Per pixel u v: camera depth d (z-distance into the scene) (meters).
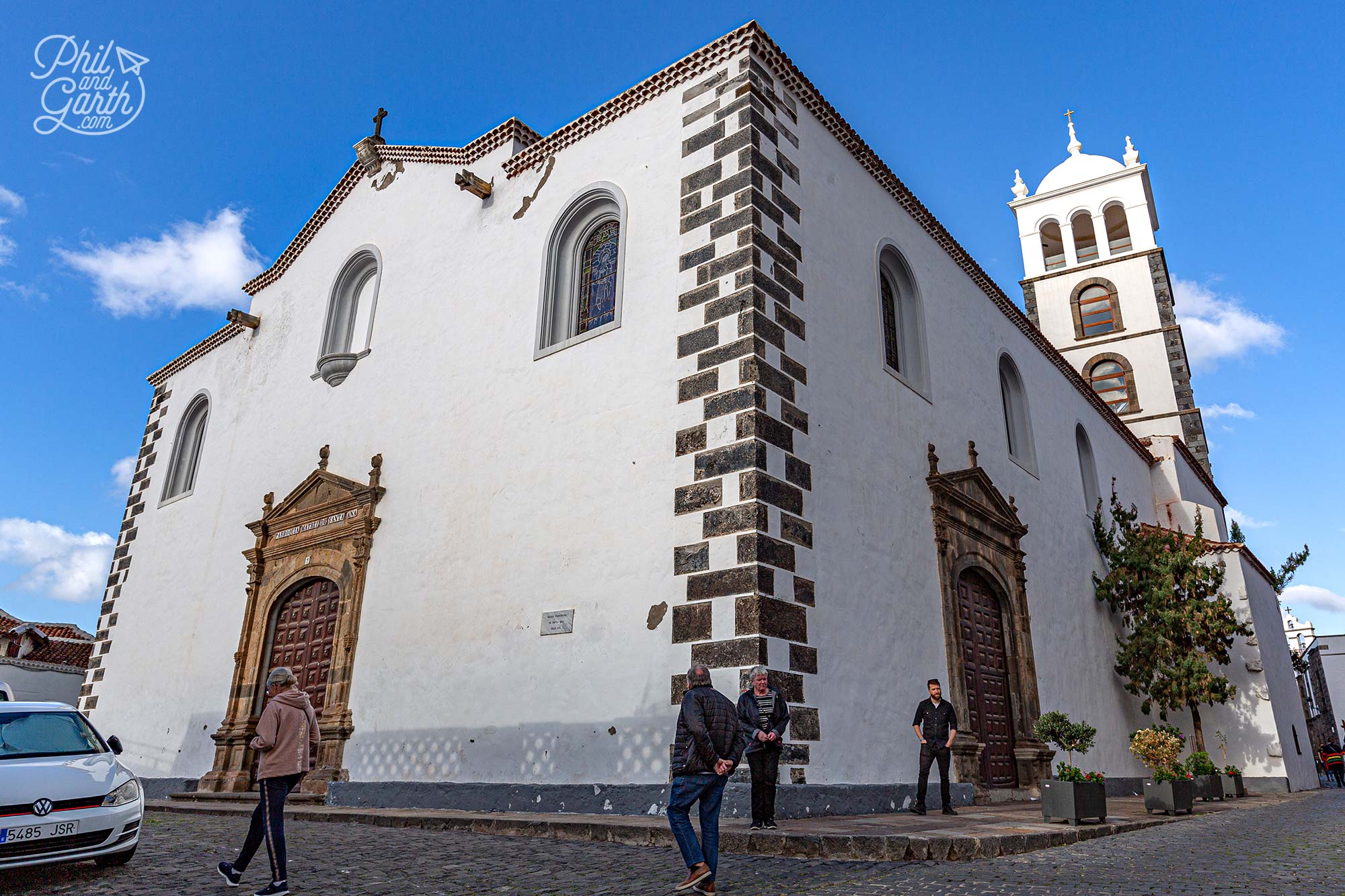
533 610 11.77
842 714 10.40
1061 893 5.75
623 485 11.41
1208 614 19.56
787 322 11.54
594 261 13.89
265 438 18.23
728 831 8.12
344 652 13.93
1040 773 14.66
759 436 10.39
